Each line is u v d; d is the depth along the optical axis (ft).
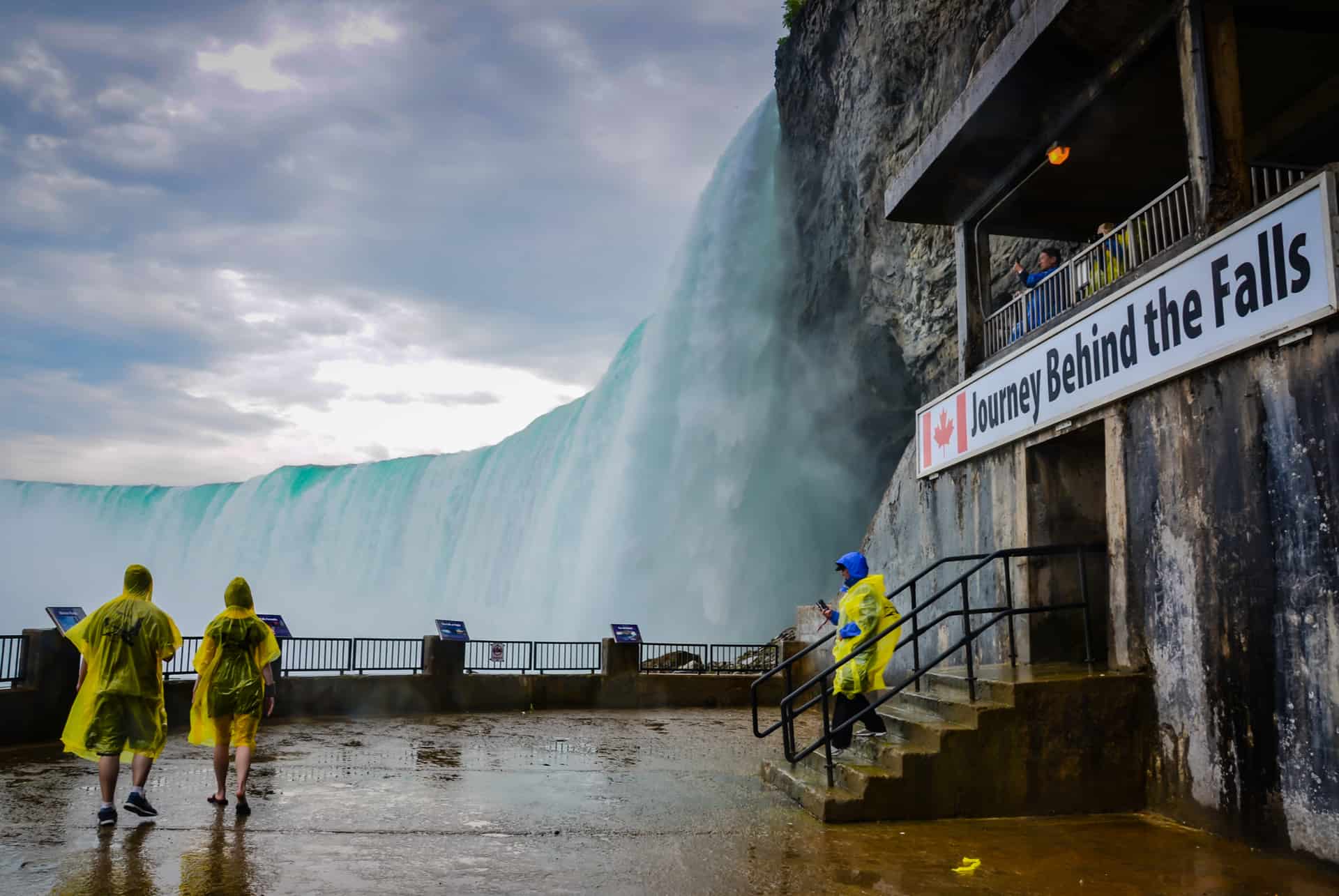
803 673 54.95
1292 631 20.84
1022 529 32.78
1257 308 22.06
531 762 32.07
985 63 33.55
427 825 21.84
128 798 22.68
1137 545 26.32
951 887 17.46
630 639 53.98
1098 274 32.60
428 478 186.39
